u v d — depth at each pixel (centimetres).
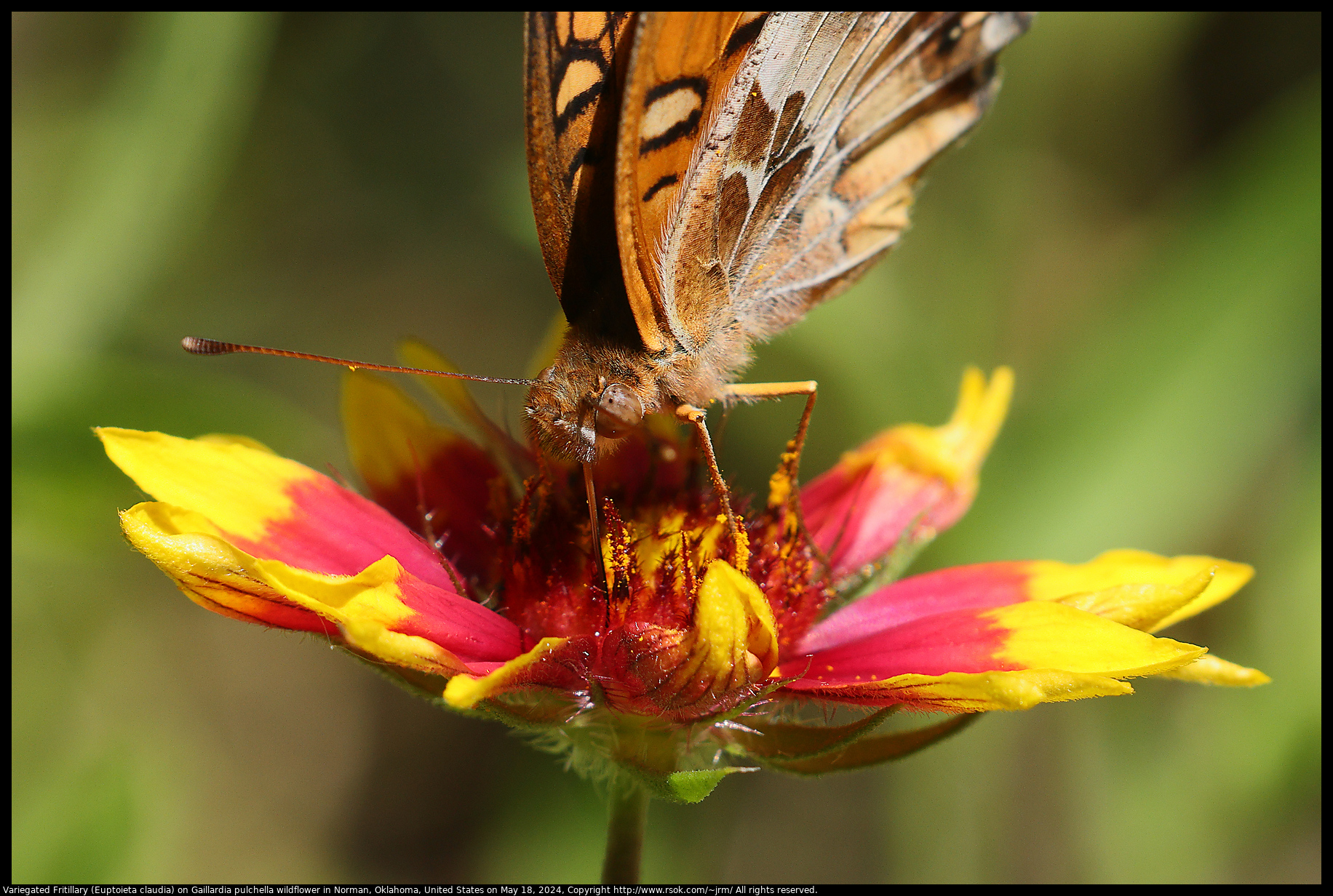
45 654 24
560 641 20
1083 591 21
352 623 20
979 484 22
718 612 20
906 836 23
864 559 22
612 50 21
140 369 22
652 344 21
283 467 21
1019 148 23
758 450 24
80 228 22
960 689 20
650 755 20
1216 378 22
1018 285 24
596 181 21
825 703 20
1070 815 23
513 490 21
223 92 23
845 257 22
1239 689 23
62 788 21
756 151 21
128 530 20
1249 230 22
